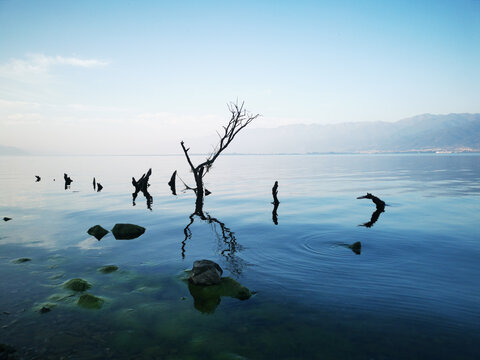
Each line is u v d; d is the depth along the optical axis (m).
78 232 11.90
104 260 8.54
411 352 4.25
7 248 9.69
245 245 9.89
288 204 18.64
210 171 57.88
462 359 4.09
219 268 7.29
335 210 16.19
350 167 64.81
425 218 13.69
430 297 5.95
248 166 78.81
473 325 4.93
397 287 6.42
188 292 6.42
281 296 6.10
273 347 4.45
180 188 30.55
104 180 38.62
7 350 4.36
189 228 12.66
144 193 22.97
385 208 16.41
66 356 4.29
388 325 4.96
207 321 5.23
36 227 12.75
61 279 7.12
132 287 6.69
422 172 45.84
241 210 16.98
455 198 19.61
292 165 80.56
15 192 25.58
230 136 19.91
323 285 6.58
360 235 10.83
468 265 7.71
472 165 66.00
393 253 8.75
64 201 20.72
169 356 4.30
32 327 5.03
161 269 7.80
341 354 4.25
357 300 5.87
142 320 5.28
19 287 6.63
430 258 8.30
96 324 5.16
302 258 8.41
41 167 73.94
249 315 5.39
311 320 5.17
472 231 11.23
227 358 4.22
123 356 4.30
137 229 11.72
